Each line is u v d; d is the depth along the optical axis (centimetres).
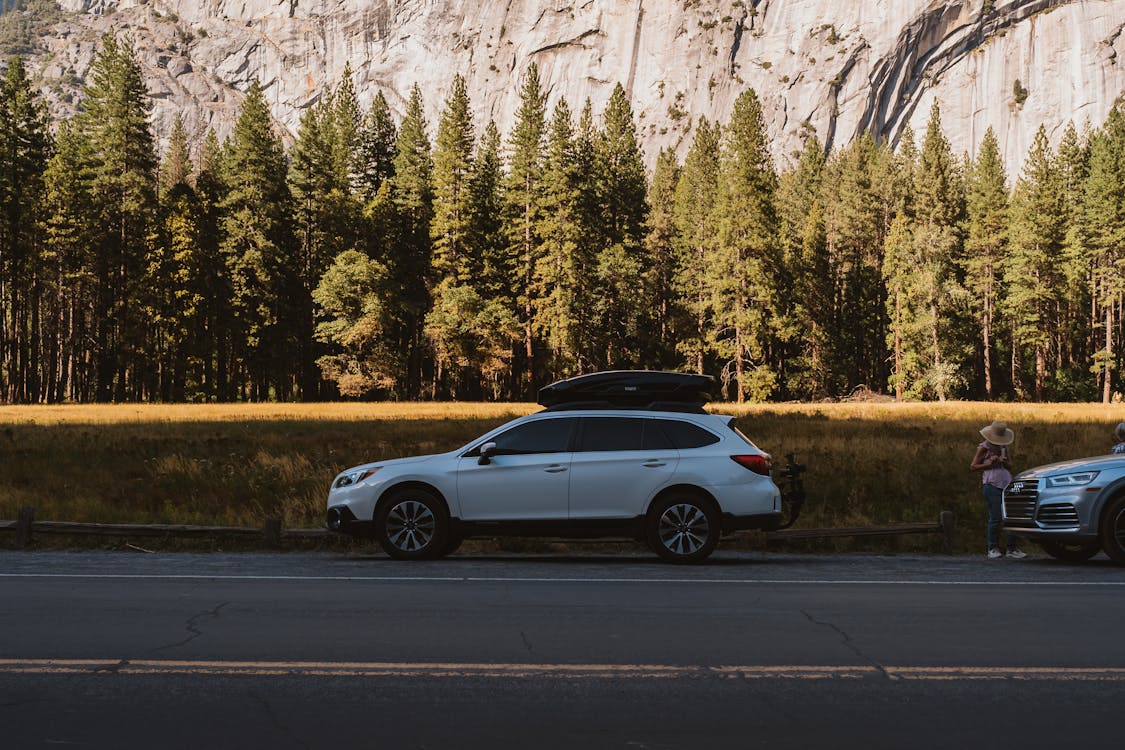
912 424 3516
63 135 7888
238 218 7500
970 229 9600
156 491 1861
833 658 660
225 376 7794
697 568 1117
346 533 1209
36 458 2391
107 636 718
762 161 8225
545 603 866
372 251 8281
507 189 8456
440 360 7694
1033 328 9019
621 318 8075
